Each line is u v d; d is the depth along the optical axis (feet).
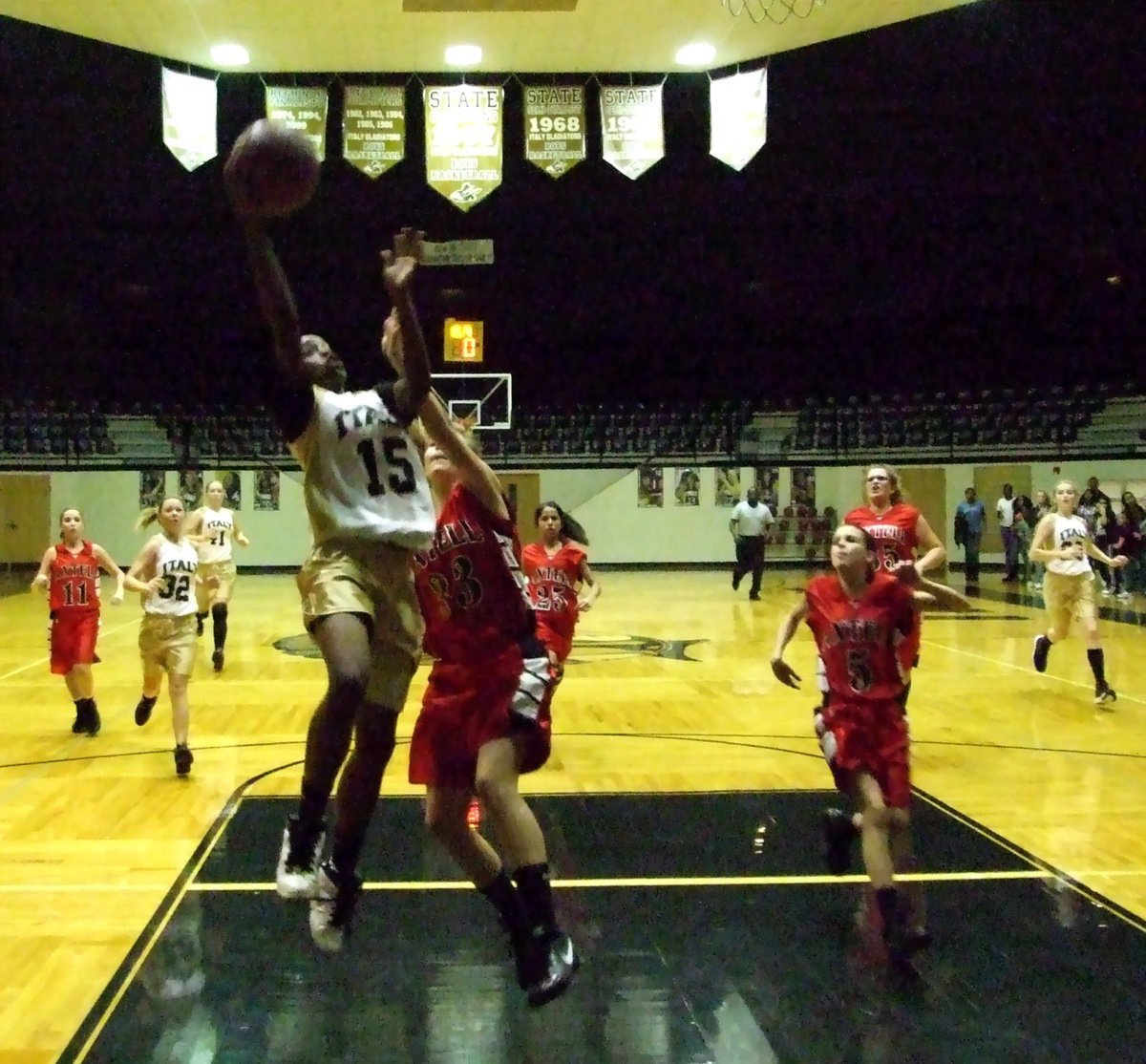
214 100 43.32
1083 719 30.45
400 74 47.83
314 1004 13.19
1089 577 33.30
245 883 17.46
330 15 41.22
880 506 23.21
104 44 48.32
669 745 27.53
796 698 33.99
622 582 80.43
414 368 10.68
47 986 13.70
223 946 14.93
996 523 87.56
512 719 11.30
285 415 10.48
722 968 14.20
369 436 10.77
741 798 22.50
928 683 36.40
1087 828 20.31
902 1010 13.04
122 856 18.83
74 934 15.34
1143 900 16.63
